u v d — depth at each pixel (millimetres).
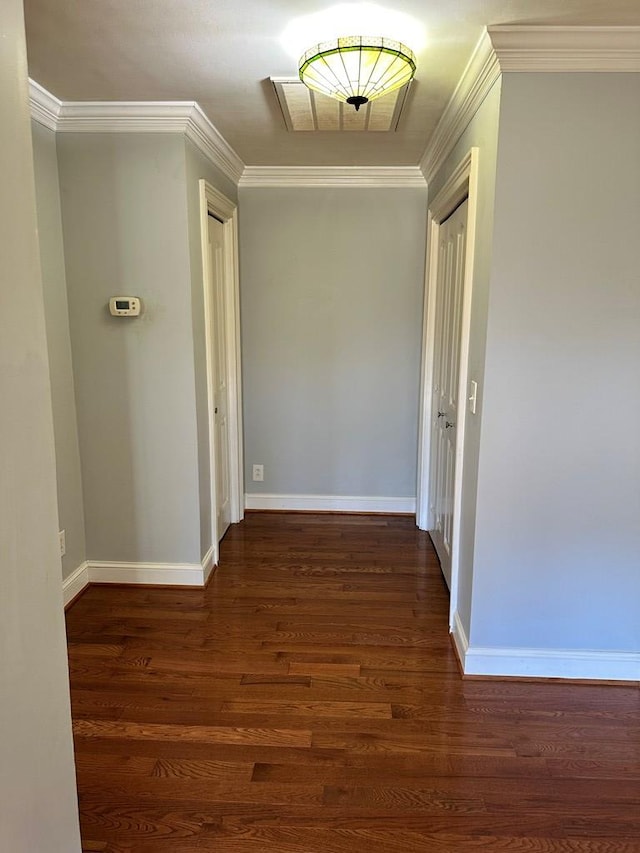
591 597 2252
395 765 1859
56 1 1681
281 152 3287
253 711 2104
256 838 1604
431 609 2850
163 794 1742
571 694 2225
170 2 1686
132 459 2938
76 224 2725
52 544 1171
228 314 3670
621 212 1992
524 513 2207
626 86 1910
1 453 1006
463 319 2430
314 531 3852
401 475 4133
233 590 3021
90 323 2812
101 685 2246
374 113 2533
